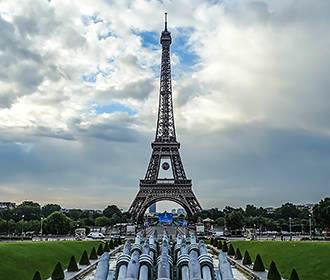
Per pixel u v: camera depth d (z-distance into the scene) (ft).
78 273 317.22
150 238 355.56
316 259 321.11
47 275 309.01
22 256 319.47
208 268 245.04
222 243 504.43
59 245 414.41
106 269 243.40
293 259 341.21
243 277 325.01
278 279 288.10
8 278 268.41
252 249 441.68
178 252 299.79
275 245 411.13
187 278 235.61
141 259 251.39
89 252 444.96
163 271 227.81
